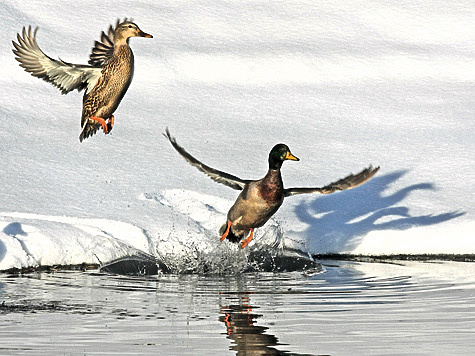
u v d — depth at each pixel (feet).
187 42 75.10
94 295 30.48
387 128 59.31
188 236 38.55
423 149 54.44
